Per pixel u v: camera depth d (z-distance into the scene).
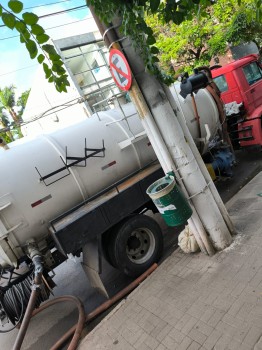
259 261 3.72
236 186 6.78
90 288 5.74
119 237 4.84
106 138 5.31
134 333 3.54
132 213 5.19
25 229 4.52
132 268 4.97
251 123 7.39
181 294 3.80
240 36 12.95
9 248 4.43
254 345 2.70
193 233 4.34
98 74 15.20
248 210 5.00
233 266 3.84
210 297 3.52
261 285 3.34
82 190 4.97
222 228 4.25
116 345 3.49
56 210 4.77
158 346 3.20
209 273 3.94
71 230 4.33
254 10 3.28
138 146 5.54
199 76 5.48
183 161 4.06
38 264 4.19
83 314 4.50
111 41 3.80
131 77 3.79
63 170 4.79
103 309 4.54
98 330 3.87
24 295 4.38
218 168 7.00
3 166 4.54
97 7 2.55
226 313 3.19
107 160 5.22
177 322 3.39
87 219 4.47
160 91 3.93
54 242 4.75
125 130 5.52
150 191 4.05
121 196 4.83
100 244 4.66
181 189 4.12
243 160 8.10
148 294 4.11
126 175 5.54
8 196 4.36
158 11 2.42
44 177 4.61
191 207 4.16
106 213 4.65
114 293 5.08
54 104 14.51
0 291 4.52
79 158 4.92
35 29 1.76
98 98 10.88
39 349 4.58
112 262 4.98
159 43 14.71
